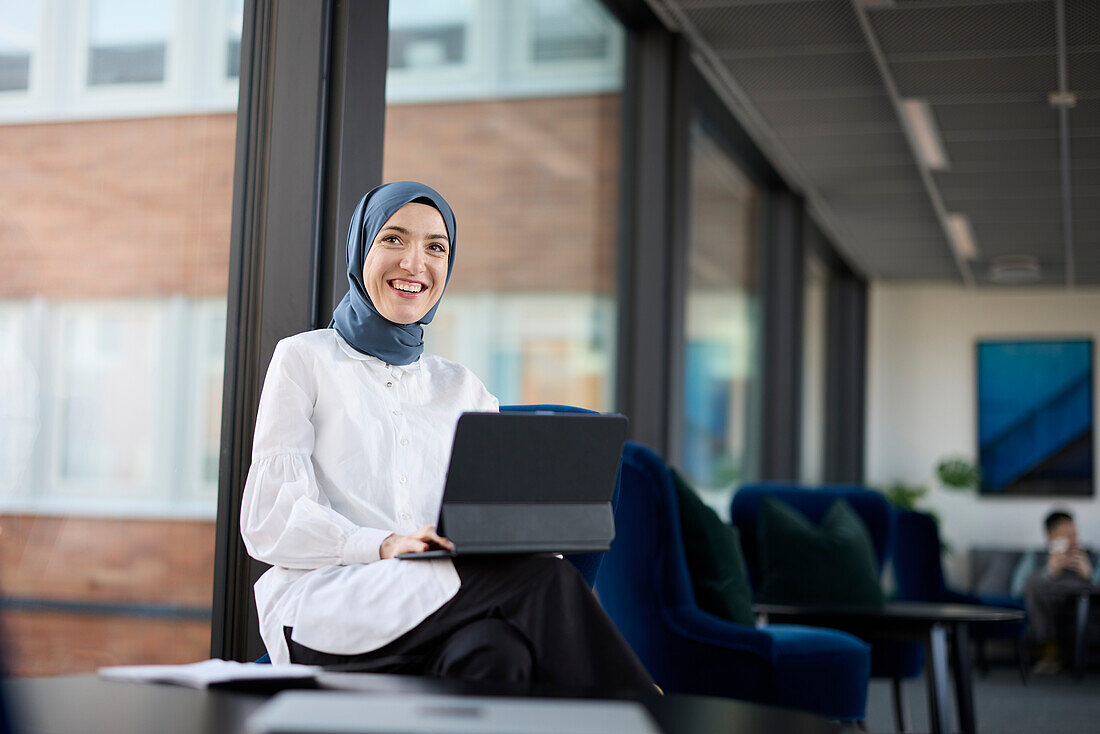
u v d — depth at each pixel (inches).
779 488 177.3
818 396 322.3
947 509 350.9
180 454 95.3
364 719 36.9
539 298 154.9
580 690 51.8
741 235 245.6
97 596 90.3
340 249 100.0
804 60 190.9
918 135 225.0
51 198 93.1
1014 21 170.4
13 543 86.8
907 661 175.0
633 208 185.8
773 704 119.4
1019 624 265.4
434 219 83.5
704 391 221.9
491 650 61.7
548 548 63.4
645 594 124.8
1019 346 350.0
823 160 242.4
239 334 98.9
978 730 192.7
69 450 90.0
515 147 149.0
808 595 159.9
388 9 108.2
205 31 100.0
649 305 183.6
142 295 95.0
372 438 78.2
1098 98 200.1
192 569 95.3
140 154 96.7
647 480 126.0
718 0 171.3
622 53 183.8
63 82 94.8
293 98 100.0
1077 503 340.2
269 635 71.6
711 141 222.1
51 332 91.0
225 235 99.2
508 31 147.6
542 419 63.2
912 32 176.7
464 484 62.4
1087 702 234.5
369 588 68.1
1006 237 295.7
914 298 360.2
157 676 53.0
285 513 73.5
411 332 82.7
